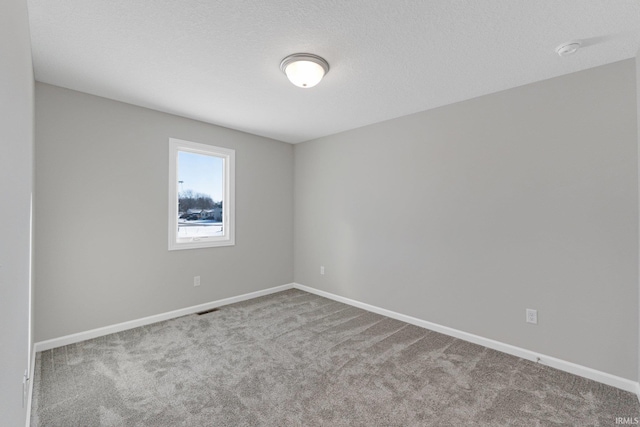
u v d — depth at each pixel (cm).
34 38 185
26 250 149
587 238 216
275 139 436
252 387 201
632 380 199
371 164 358
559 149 228
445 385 204
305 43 191
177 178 335
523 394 194
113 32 180
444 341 274
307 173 441
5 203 88
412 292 318
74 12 161
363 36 183
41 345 246
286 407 181
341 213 393
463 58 207
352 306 374
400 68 222
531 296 240
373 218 355
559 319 227
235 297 389
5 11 85
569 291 223
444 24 171
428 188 305
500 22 169
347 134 386
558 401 188
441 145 296
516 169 248
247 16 165
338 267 396
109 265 285
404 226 325
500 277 256
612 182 207
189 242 344
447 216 290
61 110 257
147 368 223
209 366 227
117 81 246
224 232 385
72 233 263
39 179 245
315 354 247
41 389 195
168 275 326
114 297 288
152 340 271
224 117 337
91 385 201
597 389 200
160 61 214
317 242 426
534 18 165
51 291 251
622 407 182
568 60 207
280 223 445
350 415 174
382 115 326
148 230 310
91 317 273
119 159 290
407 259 322
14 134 104
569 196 223
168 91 266
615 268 205
